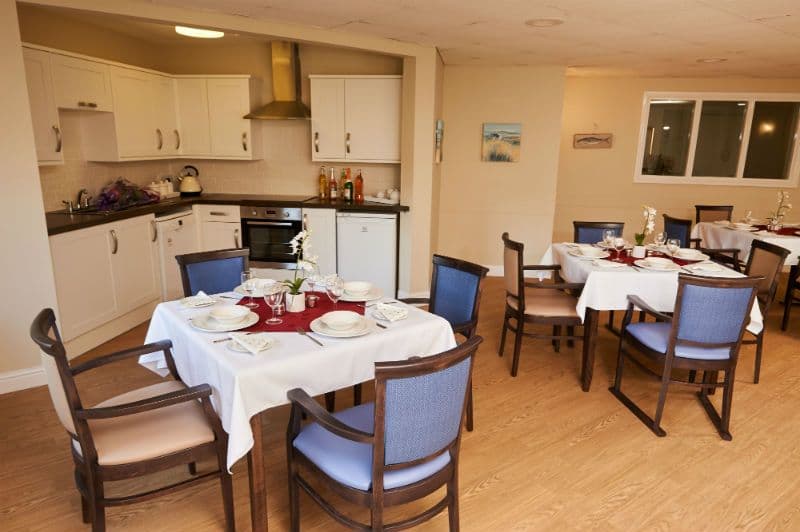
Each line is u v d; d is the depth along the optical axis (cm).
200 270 291
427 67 457
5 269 308
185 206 490
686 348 274
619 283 317
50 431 277
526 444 271
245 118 511
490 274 624
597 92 650
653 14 335
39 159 352
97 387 326
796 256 445
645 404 315
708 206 592
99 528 183
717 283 254
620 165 667
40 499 225
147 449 183
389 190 515
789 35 390
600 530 212
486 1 312
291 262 506
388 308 241
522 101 574
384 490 168
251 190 563
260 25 371
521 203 600
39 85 348
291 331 217
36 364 327
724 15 335
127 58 480
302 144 546
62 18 402
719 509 225
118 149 432
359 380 211
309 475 248
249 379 180
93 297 370
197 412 204
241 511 220
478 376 351
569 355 389
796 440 278
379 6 328
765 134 654
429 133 473
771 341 420
